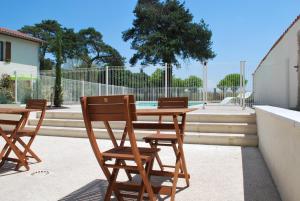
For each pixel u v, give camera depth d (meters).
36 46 23.62
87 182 4.12
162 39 32.69
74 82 16.81
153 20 33.97
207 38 35.09
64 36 41.25
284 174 3.24
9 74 19.55
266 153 4.95
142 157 2.93
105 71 15.03
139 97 14.20
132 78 14.39
